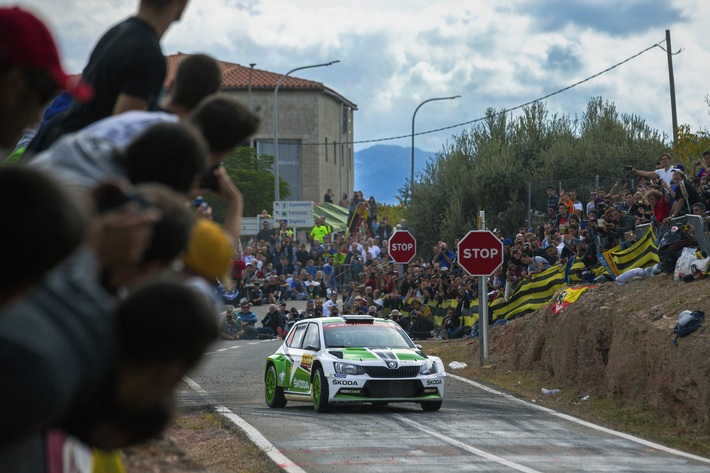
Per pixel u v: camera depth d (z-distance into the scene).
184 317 5.14
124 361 5.14
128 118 8.59
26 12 5.32
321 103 167.25
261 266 87.31
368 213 101.06
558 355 41.50
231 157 135.88
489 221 86.75
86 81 10.99
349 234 99.38
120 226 5.25
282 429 27.53
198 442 25.72
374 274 72.38
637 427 31.22
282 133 163.62
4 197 4.20
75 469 7.15
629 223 43.94
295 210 109.44
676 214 39.62
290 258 90.88
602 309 39.31
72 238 4.37
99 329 4.86
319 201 164.75
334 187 178.00
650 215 46.44
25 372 4.37
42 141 11.61
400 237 66.00
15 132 5.54
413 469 21.55
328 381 32.19
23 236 4.21
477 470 21.55
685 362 31.36
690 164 66.75
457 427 28.69
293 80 165.88
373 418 30.72
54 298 4.71
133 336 5.09
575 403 36.88
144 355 5.11
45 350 4.48
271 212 133.50
